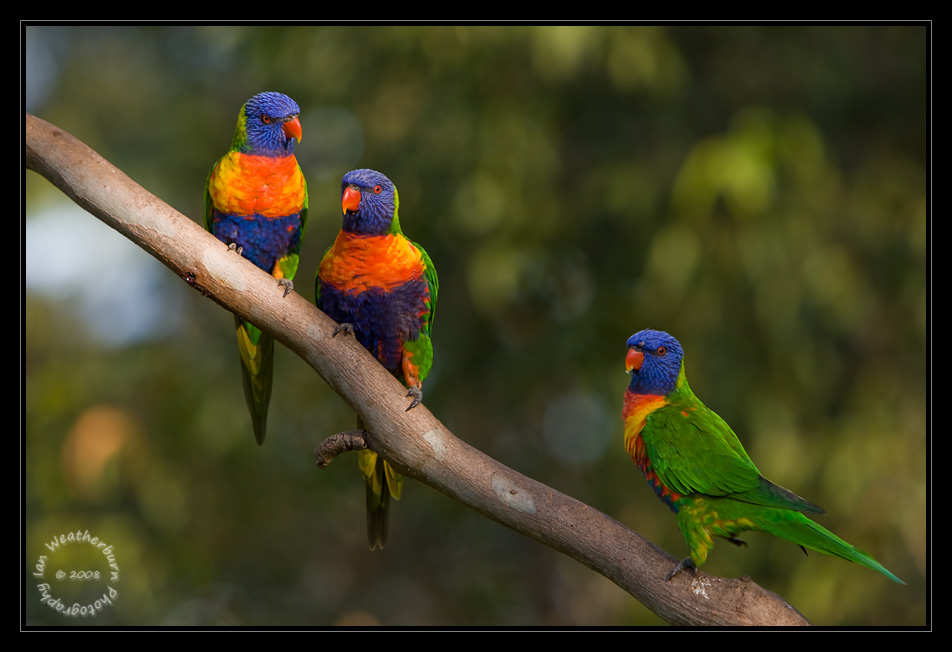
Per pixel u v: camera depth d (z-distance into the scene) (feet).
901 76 36.09
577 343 36.47
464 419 42.16
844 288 32.19
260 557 43.24
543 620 43.75
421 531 45.88
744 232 31.89
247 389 21.77
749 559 33.35
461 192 34.40
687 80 35.12
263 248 21.62
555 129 35.58
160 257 17.07
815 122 35.68
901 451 31.68
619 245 36.19
